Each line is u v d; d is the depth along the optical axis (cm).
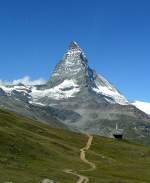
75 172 12456
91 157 16888
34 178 9856
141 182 12212
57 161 14225
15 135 14950
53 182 9325
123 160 18288
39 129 19900
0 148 13200
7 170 10538
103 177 12188
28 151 14012
